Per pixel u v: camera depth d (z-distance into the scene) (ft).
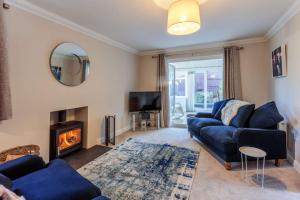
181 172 7.98
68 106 9.95
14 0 7.16
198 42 14.06
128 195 6.27
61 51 9.36
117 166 8.55
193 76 26.09
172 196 6.23
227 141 8.18
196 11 6.50
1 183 3.84
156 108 16.42
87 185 4.47
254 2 7.76
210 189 6.70
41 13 8.27
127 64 15.74
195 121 12.53
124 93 15.39
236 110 10.79
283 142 8.16
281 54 9.81
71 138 10.39
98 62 12.19
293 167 8.43
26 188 4.24
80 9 8.31
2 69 6.54
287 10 8.53
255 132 8.02
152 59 17.28
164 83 16.67
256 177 7.55
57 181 4.53
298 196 6.26
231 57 13.76
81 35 10.71
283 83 9.91
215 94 25.03
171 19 6.61
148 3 7.75
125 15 8.96
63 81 9.54
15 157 6.66
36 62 8.22
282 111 10.12
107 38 12.71
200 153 10.30
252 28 11.03
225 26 10.62
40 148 8.54
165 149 10.89
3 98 6.57
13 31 7.29
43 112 8.63
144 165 8.66
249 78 13.62
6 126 7.20
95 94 11.96
